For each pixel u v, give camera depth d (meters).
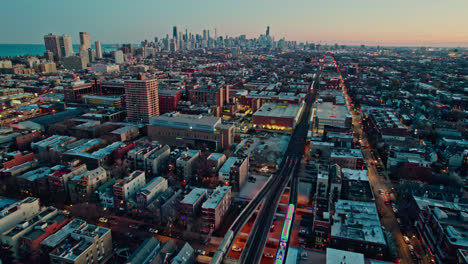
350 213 170.25
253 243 165.62
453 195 189.00
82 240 144.88
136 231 174.12
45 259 138.88
